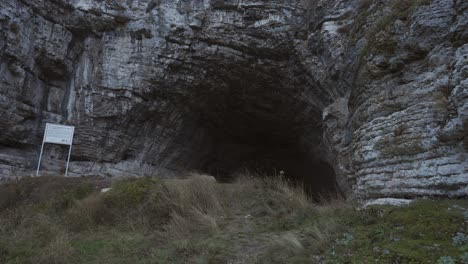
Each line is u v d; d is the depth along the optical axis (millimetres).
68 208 8086
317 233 5004
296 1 13633
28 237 6086
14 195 9484
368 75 7461
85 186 9492
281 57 14375
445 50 5797
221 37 14242
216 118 18000
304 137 16750
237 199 8328
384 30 7246
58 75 13805
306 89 14242
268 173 20859
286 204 7707
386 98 6711
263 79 15312
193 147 18422
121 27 14312
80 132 13922
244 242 5578
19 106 11938
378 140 6574
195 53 14617
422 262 3512
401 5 7352
